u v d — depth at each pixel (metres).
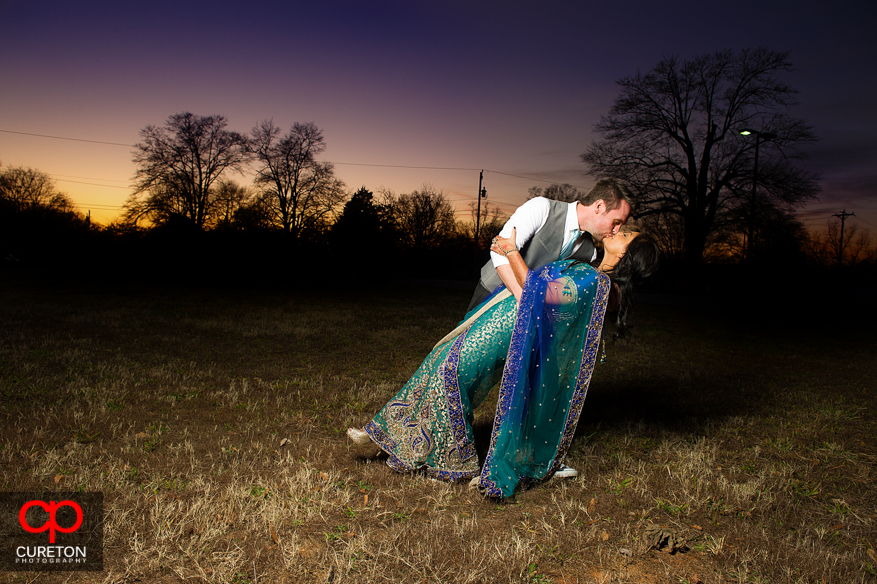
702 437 4.22
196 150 37.75
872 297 24.44
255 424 4.07
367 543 2.33
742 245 32.62
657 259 3.03
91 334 8.38
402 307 15.84
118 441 3.53
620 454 3.69
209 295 18.45
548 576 2.19
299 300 17.50
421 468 3.10
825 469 3.63
